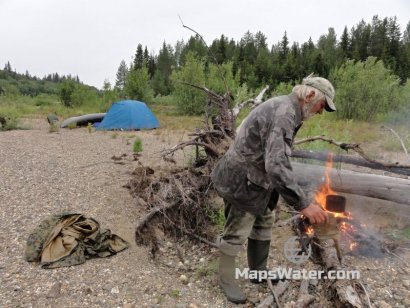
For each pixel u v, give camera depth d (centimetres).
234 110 570
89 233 374
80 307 289
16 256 360
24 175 623
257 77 3747
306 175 469
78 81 2370
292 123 252
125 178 610
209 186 441
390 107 1478
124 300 299
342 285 285
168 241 402
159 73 4819
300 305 279
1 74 11094
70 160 742
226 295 303
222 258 306
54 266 341
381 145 885
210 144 482
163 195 419
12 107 2012
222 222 409
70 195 530
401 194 429
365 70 1524
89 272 337
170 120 1551
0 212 462
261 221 313
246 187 274
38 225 419
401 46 5538
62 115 1881
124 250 381
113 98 2055
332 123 1249
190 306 292
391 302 288
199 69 1880
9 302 291
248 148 269
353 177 450
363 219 427
